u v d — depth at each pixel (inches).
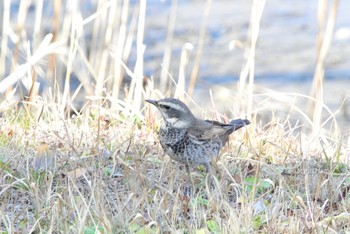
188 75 816.9
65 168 397.7
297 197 357.7
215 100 724.0
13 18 928.3
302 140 471.8
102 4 658.8
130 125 469.4
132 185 377.7
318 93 555.5
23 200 372.5
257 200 370.0
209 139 400.8
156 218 351.6
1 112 490.9
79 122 482.0
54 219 345.4
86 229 339.6
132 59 856.9
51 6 967.6
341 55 878.4
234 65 852.0
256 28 531.2
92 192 351.6
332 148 452.4
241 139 458.0
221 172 403.5
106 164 412.2
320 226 346.6
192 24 973.8
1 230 345.4
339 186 382.9
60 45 585.6
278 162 428.1
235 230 335.3
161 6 1034.7
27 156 403.2
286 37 941.8
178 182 395.5
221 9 1034.7
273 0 1078.4
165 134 402.3
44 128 457.7
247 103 550.6
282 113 657.0
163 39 919.7
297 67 852.0
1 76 639.8
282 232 342.0
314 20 992.9
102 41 653.3
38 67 639.8
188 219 360.2
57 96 554.6
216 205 353.4
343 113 717.9
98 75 615.8
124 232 343.6
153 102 403.2
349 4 1027.9
